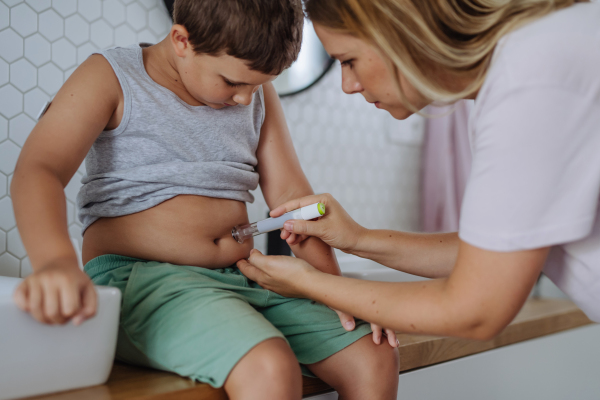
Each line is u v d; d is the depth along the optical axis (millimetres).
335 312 849
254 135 976
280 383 589
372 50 666
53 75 1214
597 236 649
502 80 572
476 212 577
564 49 560
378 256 909
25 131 1175
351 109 1764
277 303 846
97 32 1276
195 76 812
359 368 768
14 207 621
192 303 700
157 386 627
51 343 554
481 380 1102
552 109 544
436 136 1900
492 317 585
